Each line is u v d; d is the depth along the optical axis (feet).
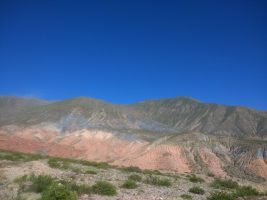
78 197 69.31
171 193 89.40
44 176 84.79
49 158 183.62
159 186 105.91
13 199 62.39
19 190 70.90
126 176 126.00
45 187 71.67
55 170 120.98
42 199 59.52
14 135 415.85
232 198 79.51
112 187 79.25
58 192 60.03
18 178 83.87
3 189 72.38
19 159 148.87
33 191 71.31
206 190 104.27
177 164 291.58
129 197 75.36
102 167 164.45
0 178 85.66
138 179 116.37
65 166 135.85
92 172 126.11
